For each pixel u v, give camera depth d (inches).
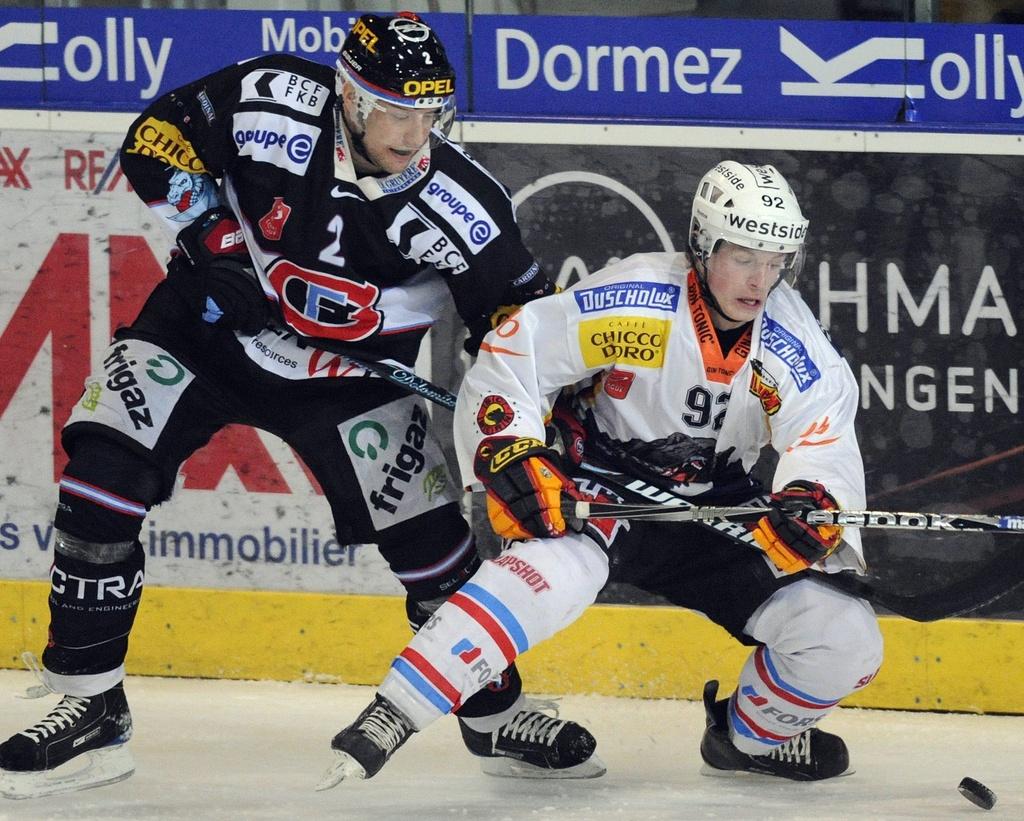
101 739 437.4
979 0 625.3
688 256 414.6
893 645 613.0
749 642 447.8
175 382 433.1
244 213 426.3
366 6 637.3
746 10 633.0
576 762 456.8
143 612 629.6
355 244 422.9
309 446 441.7
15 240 624.7
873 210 610.2
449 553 446.9
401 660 381.7
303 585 624.7
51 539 629.0
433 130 422.3
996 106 621.0
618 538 422.3
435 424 620.7
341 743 370.3
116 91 634.8
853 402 420.5
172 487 440.5
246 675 627.8
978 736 563.5
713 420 416.5
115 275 622.8
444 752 512.7
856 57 620.7
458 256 425.4
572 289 415.5
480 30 625.6
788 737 446.6
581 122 613.9
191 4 644.7
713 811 406.6
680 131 613.0
